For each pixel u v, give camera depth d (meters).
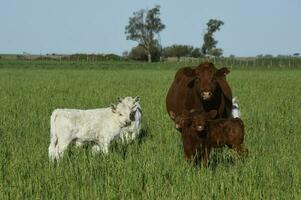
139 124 13.20
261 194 8.07
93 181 8.62
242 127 10.26
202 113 9.95
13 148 11.41
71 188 8.17
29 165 9.52
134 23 130.88
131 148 11.45
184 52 135.50
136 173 8.81
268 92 27.39
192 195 7.90
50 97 23.94
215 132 10.05
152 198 7.83
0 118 16.28
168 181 8.61
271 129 14.73
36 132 13.91
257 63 81.75
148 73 54.09
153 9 129.00
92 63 84.94
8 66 71.81
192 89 12.20
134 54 131.88
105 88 30.00
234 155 10.32
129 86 32.06
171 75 48.91
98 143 11.61
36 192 8.13
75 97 23.75
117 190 8.20
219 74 11.66
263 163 9.87
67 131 11.05
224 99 12.34
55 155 10.66
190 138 9.91
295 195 7.86
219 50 119.75
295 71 60.34
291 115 17.52
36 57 103.12
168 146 11.76
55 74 50.06
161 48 132.25
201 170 9.27
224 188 8.23
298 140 13.00
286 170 9.34
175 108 13.16
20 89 29.09
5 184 8.46
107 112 11.56
